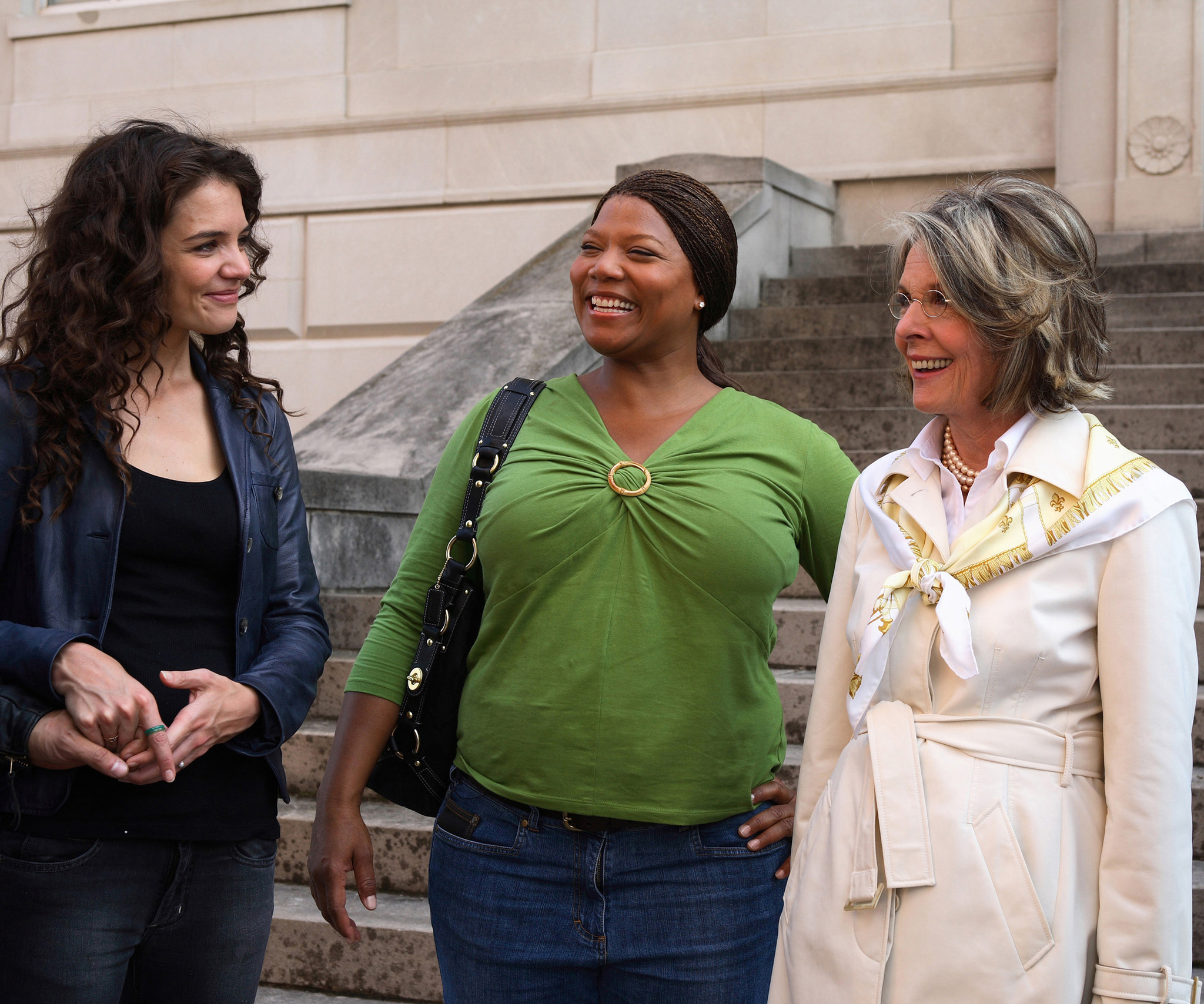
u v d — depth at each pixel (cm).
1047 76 714
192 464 184
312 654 191
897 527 165
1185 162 662
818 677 176
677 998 178
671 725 177
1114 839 146
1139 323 558
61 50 912
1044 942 146
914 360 163
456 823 186
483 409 202
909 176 736
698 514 178
